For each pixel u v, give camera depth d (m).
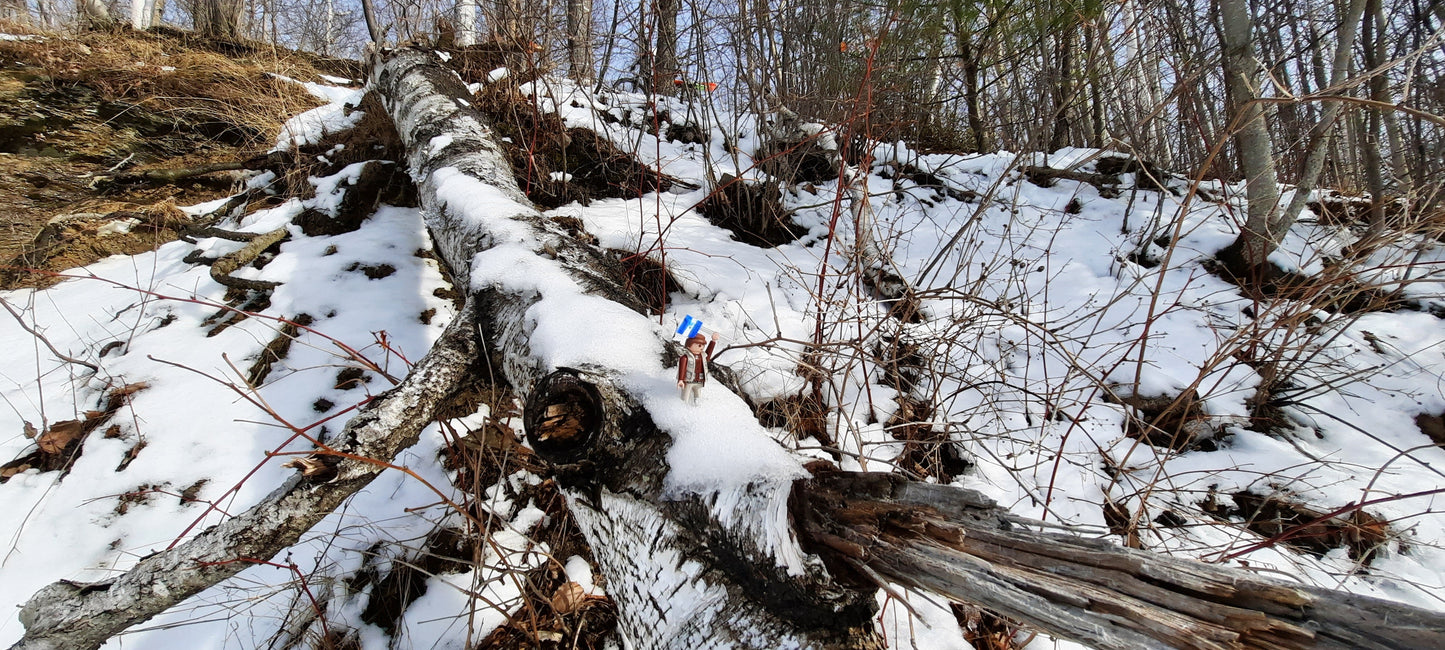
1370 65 4.85
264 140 5.21
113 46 6.22
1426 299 3.62
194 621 2.11
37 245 3.88
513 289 2.35
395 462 2.65
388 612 2.24
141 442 2.69
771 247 4.43
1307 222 4.22
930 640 2.12
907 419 3.09
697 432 1.58
